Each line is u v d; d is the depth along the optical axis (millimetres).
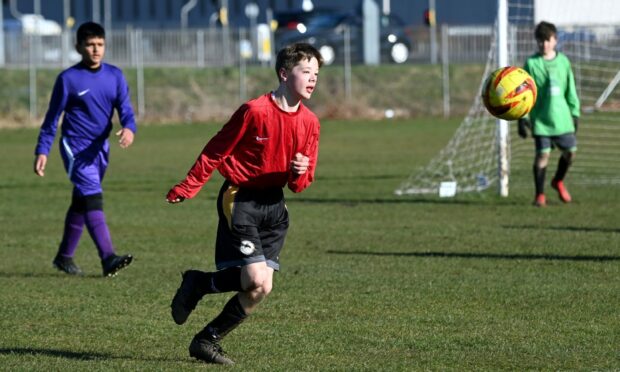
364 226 41719
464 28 124188
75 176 31078
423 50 127938
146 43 124625
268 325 24344
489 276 30281
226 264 19734
